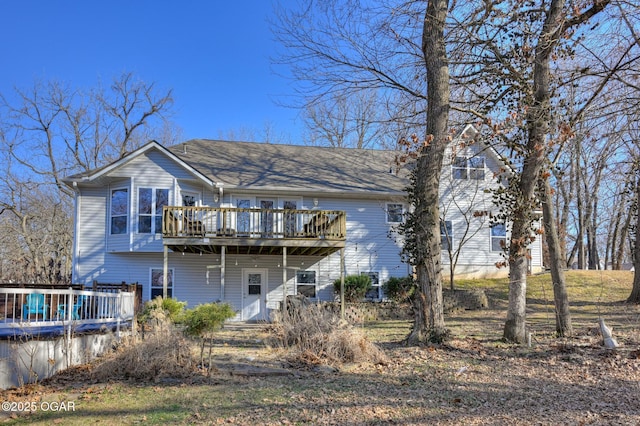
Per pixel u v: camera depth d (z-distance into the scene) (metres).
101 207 18.92
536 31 11.02
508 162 11.37
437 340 10.73
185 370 8.25
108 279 18.62
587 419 6.01
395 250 21.30
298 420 6.00
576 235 40.16
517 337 10.94
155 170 18.73
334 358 9.21
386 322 17.02
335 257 20.97
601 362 8.91
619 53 11.69
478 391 7.35
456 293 19.02
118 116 35.59
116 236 18.62
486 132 11.52
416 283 11.21
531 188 10.89
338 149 25.28
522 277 11.20
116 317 11.30
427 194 10.99
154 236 18.47
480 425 5.82
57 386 7.62
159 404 6.64
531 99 10.62
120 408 6.47
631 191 16.47
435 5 11.12
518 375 8.30
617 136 12.13
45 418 6.08
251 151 23.34
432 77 11.12
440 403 6.73
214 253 19.72
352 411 6.35
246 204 20.00
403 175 22.62
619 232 38.31
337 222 17.72
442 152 11.05
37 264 32.56
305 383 7.80
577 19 10.73
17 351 7.71
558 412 6.30
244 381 7.95
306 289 20.58
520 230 11.04
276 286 20.25
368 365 9.10
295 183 20.17
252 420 6.00
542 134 10.49
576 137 11.93
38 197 34.03
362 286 19.44
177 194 18.84
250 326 16.45
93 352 9.84
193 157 21.34
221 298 16.58
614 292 21.58
